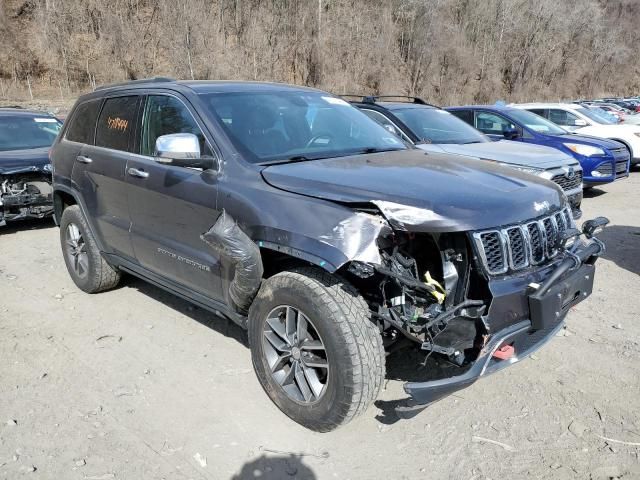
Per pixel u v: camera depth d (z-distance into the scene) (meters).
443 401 3.51
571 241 3.54
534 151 7.77
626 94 73.31
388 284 2.97
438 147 7.73
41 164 7.79
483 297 2.87
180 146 3.45
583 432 3.17
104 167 4.57
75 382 3.76
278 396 3.31
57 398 3.56
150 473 2.89
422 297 2.94
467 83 53.56
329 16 45.09
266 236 3.12
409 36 48.69
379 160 3.64
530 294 2.93
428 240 3.01
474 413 3.38
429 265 3.02
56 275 5.98
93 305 5.08
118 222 4.54
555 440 3.12
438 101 49.62
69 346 4.28
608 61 71.00
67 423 3.30
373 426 3.28
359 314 2.90
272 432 3.22
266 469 2.92
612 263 6.16
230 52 37.84
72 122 5.32
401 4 48.84
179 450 3.07
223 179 3.49
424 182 3.10
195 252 3.75
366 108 8.59
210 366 3.96
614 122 13.65
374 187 2.99
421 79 49.06
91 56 34.72
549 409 3.39
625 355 4.02
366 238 2.79
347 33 44.84
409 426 3.27
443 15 52.66
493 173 3.44
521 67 59.66
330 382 2.97
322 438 3.17
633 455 2.98
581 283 3.22
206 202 3.54
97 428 3.26
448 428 3.24
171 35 35.88
